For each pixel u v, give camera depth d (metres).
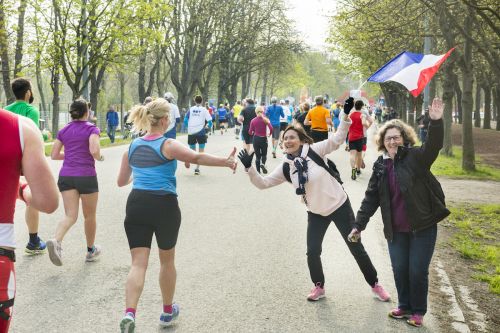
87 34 23.91
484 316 5.28
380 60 27.72
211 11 38.06
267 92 85.31
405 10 16.12
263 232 8.22
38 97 73.81
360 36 17.36
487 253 7.55
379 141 5.04
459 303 5.61
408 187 4.80
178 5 37.16
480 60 28.17
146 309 5.07
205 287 5.71
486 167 19.77
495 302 5.70
